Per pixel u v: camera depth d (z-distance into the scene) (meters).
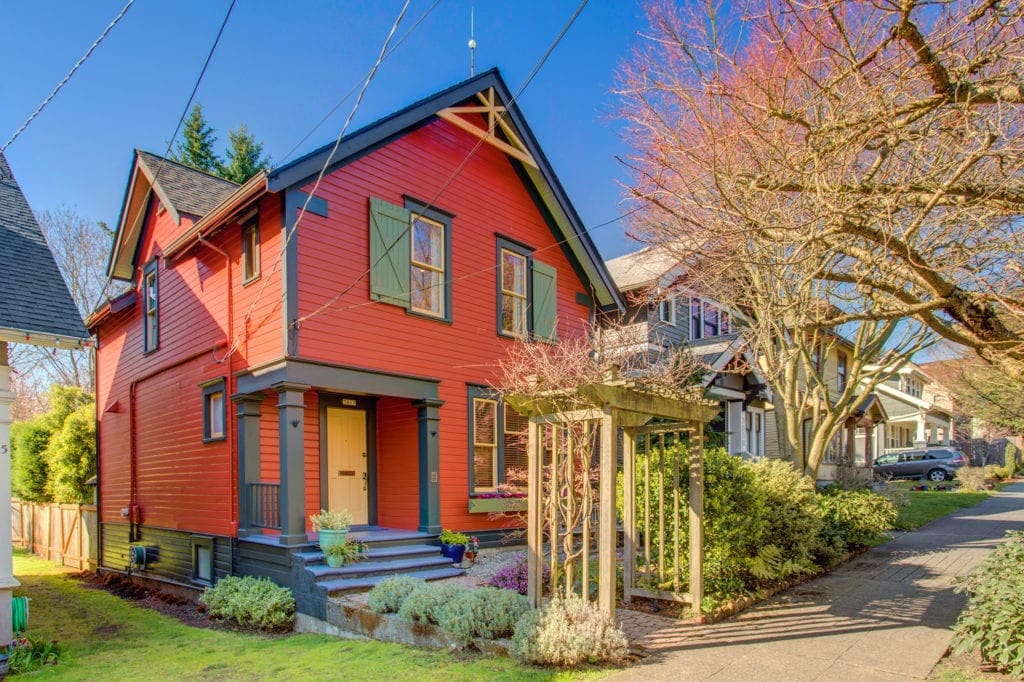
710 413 7.30
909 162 5.67
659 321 16.05
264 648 7.21
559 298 13.86
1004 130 5.07
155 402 12.59
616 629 5.85
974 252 5.83
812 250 6.43
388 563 8.89
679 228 9.06
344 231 9.77
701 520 7.17
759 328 11.22
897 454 29.23
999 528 14.55
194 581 10.70
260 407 9.73
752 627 6.71
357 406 10.99
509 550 11.50
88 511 15.36
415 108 10.65
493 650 5.93
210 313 10.77
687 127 8.65
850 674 5.23
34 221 9.13
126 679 6.16
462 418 11.30
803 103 6.19
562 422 6.61
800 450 12.39
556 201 13.27
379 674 5.64
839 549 10.30
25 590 12.70
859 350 12.05
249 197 9.10
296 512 8.67
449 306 11.28
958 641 5.50
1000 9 4.38
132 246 13.98
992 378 18.44
